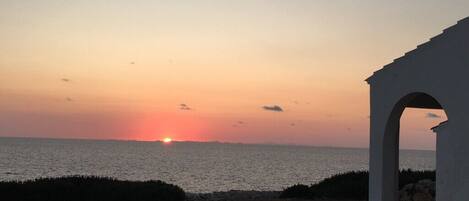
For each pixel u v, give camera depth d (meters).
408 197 19.12
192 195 26.97
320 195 25.39
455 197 12.65
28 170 68.19
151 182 26.84
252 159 136.88
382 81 15.12
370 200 15.47
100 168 79.25
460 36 12.55
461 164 12.48
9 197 20.70
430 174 27.22
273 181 61.25
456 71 12.62
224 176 68.50
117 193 22.83
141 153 161.38
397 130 15.12
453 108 12.69
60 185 22.67
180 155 154.62
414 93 13.96
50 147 190.75
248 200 24.55
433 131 13.49
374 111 15.44
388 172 15.00
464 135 12.37
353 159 180.00
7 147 171.12
